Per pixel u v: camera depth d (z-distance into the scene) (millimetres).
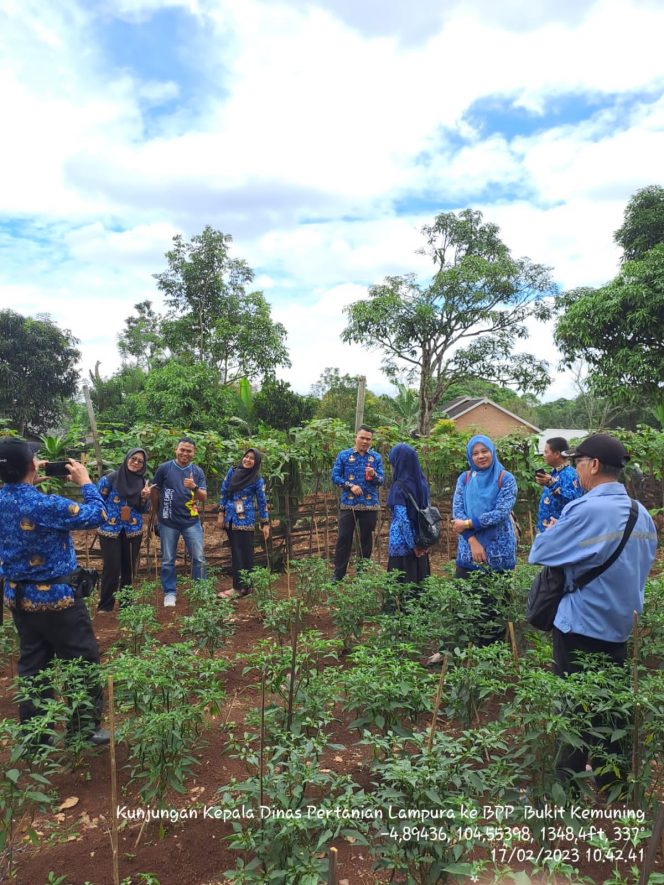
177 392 20031
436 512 5246
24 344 26906
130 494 6094
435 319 24703
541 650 3527
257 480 6941
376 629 4922
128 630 4633
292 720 3096
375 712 2973
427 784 2238
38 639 3510
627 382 16172
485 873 2439
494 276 23594
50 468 3541
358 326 24891
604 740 2920
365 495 6953
